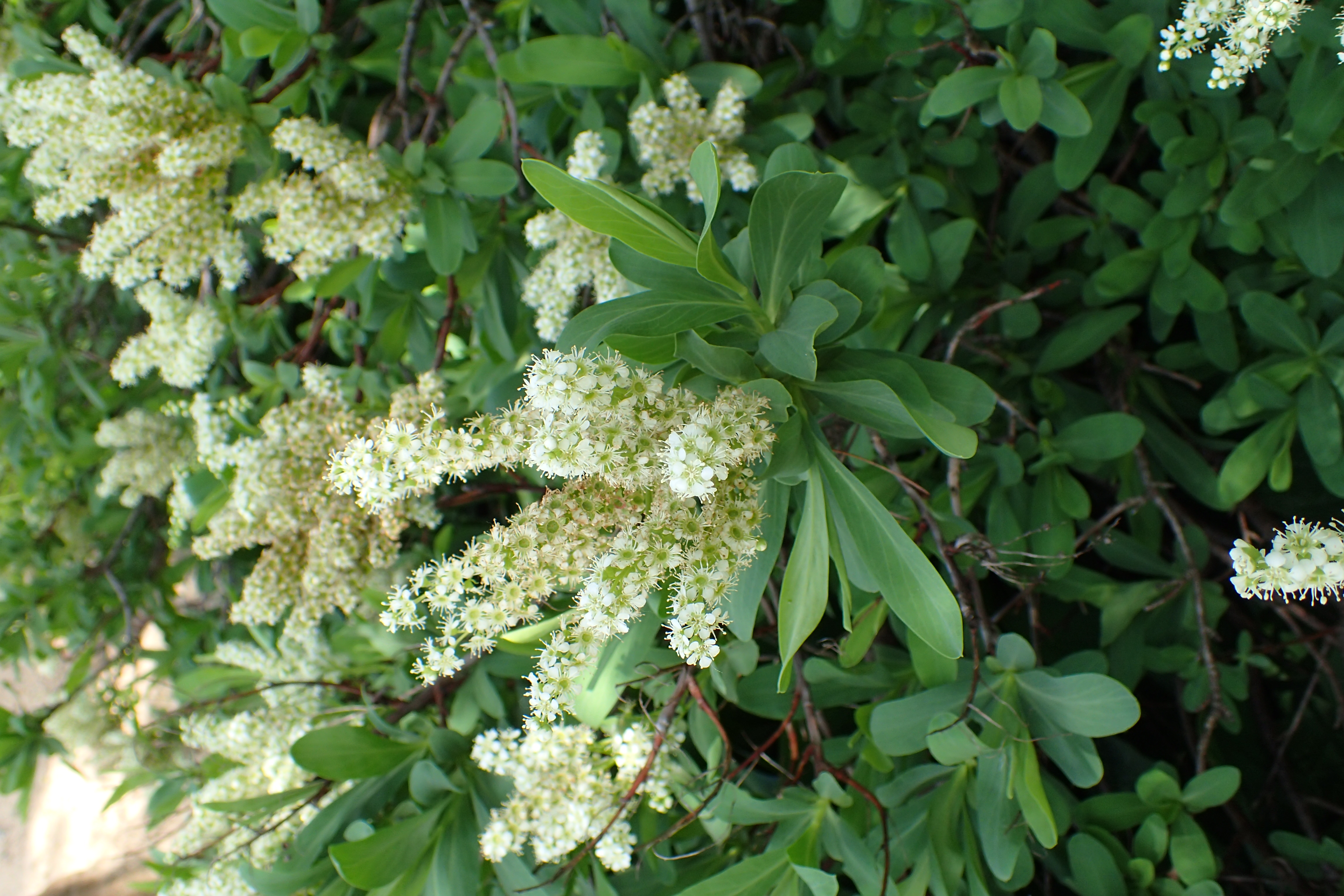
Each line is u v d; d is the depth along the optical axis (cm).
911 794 44
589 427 32
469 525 62
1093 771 40
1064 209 60
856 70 54
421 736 48
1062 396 53
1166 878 42
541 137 54
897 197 51
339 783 49
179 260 49
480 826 45
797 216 34
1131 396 53
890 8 50
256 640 63
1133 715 38
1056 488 48
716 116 46
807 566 34
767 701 46
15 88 52
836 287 36
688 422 32
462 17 56
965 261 54
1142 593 49
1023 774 40
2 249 66
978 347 52
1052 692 40
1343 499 53
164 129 47
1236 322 52
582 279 45
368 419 50
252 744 51
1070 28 46
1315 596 31
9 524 73
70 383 72
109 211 67
